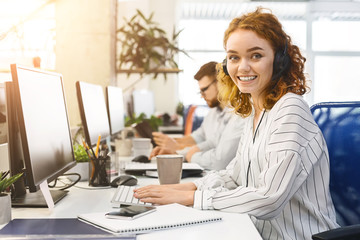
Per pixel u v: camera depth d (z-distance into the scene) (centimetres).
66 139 138
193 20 950
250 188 113
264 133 123
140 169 182
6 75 261
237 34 119
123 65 400
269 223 121
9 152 122
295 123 113
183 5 865
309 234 117
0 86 135
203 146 259
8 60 269
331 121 142
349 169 134
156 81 764
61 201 128
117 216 97
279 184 108
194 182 138
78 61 321
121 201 118
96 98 196
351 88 1021
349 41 1011
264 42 118
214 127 272
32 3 318
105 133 211
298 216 119
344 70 1015
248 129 139
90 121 174
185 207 109
